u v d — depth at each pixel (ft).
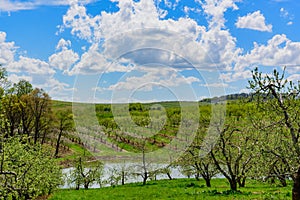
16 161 62.90
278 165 66.54
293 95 51.67
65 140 179.11
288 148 54.24
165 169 90.79
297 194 50.47
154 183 116.98
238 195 76.84
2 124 61.57
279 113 54.60
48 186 97.14
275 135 61.05
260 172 59.11
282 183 91.71
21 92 176.96
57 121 180.96
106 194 98.58
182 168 117.60
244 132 78.23
